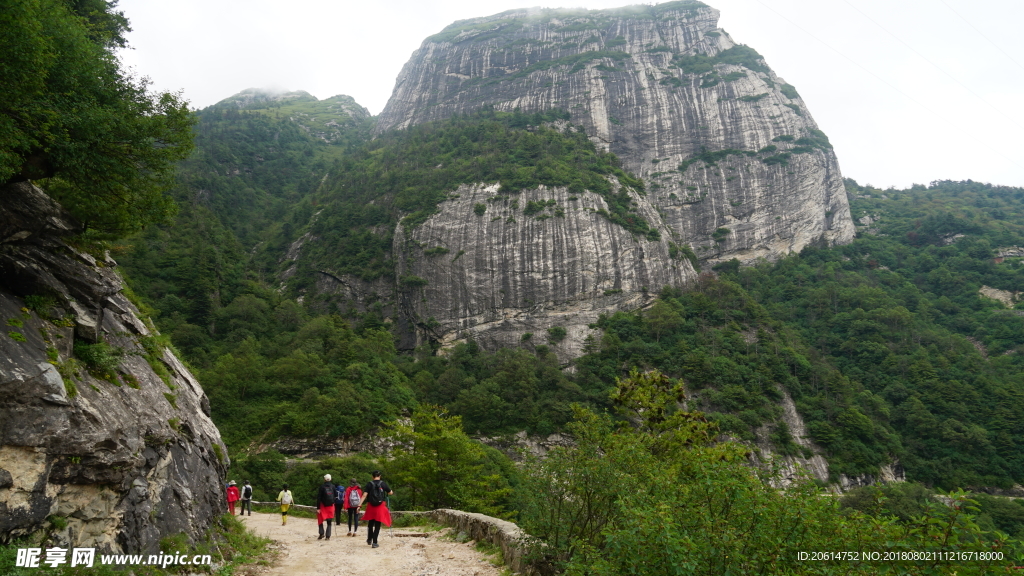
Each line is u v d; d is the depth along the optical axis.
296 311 111.56
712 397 92.19
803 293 137.38
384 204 144.88
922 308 134.25
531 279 122.69
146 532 10.75
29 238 11.81
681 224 161.75
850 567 7.80
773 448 84.56
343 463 59.12
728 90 181.00
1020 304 133.50
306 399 75.69
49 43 11.09
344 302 127.19
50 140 11.09
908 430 93.62
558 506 12.20
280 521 28.17
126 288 19.30
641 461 12.51
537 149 148.75
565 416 90.25
